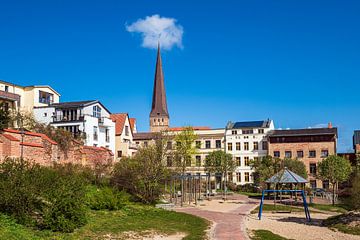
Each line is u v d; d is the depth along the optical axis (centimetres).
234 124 9112
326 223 3019
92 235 2169
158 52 14938
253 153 8681
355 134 8462
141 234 2345
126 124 7894
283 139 8350
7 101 5597
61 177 2558
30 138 3891
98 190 3497
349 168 5262
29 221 2145
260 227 2809
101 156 5397
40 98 7150
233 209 4138
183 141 7588
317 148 8075
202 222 2961
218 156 7512
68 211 2206
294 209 4231
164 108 14712
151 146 5066
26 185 2184
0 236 1781
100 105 7238
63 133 4722
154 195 4231
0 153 3494
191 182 5519
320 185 7825
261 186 6538
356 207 3625
